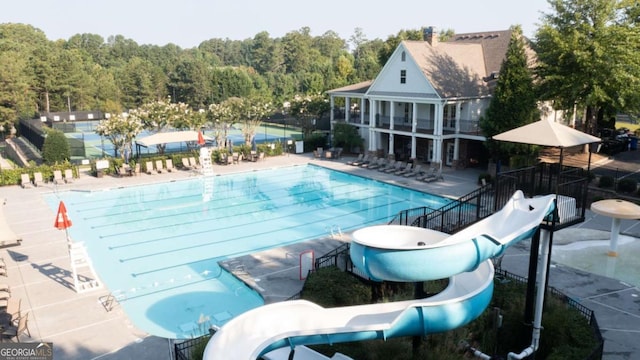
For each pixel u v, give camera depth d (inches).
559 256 751.7
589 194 1039.6
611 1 1107.9
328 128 1921.8
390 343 440.8
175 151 1686.8
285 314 390.3
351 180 1370.6
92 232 941.8
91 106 3051.2
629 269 700.0
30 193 1210.0
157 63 5974.4
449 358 423.5
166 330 576.7
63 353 500.7
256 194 1230.3
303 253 745.0
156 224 995.9
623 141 1515.7
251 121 1745.8
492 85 1488.7
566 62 1136.8
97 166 1353.3
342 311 400.8
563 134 494.3
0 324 522.6
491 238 383.6
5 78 2287.2
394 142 1668.3
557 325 494.0
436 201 1127.0
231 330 361.1
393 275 358.6
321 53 7062.0
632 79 1057.5
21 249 826.2
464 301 369.4
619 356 474.6
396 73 1502.2
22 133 2177.7
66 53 2974.9
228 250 848.3
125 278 729.6
